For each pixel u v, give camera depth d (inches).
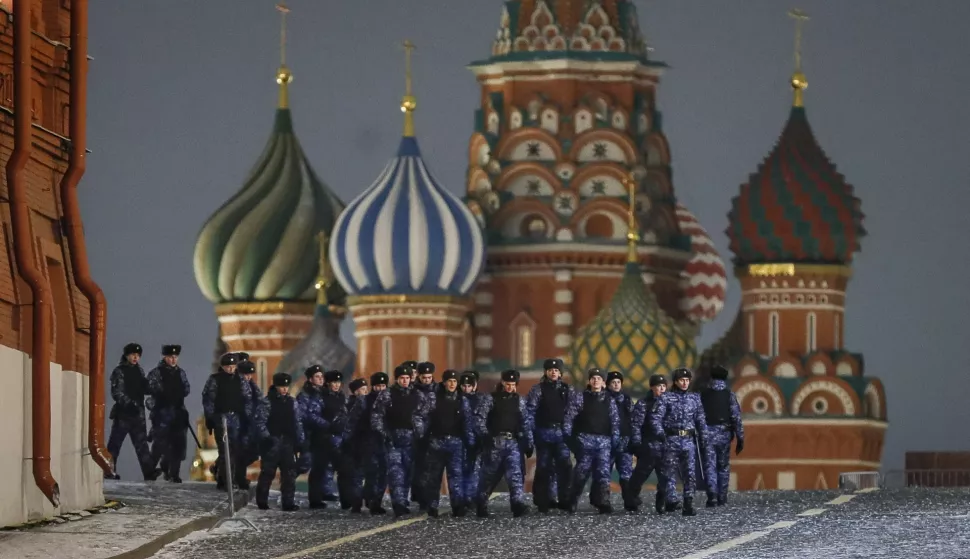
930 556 2518.5
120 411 3720.5
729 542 2716.5
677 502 3270.2
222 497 3437.5
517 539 2822.3
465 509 3336.6
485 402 3262.8
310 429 3518.7
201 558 2613.2
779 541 2714.1
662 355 7849.4
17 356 2778.1
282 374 3447.3
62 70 3073.3
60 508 2930.6
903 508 3142.2
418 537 2871.6
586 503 3639.3
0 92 2856.8
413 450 3400.6
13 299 2842.0
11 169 2844.5
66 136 3097.9
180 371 3759.8
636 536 2829.7
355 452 3393.2
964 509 3095.5
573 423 3304.6
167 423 3737.7
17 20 2849.4
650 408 3280.0
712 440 3393.2
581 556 2598.4
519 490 3262.8
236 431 3629.4
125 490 3496.6
